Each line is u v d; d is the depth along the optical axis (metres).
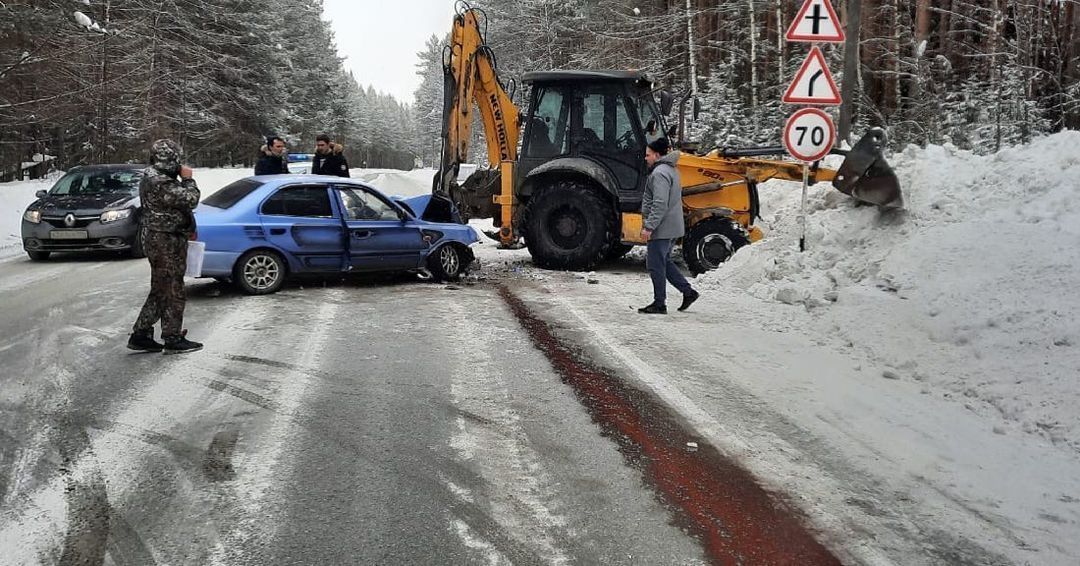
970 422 4.67
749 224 10.40
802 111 8.17
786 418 4.73
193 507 3.44
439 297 8.73
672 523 3.38
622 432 4.47
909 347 5.95
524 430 4.48
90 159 26.16
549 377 5.54
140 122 28.61
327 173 12.57
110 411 4.67
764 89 23.64
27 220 11.54
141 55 28.17
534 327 7.14
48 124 24.92
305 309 7.91
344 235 9.10
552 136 11.12
